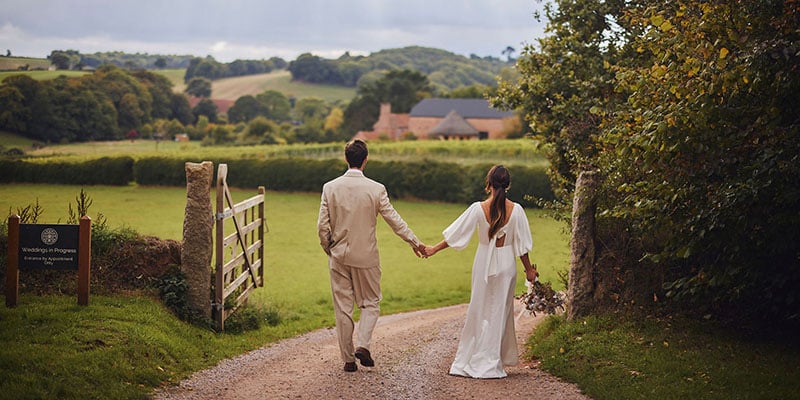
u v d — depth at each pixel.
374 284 6.52
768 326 7.04
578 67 11.02
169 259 8.18
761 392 5.26
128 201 34.66
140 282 7.91
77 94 79.44
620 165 7.11
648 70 6.91
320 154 48.09
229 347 7.50
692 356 6.23
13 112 69.12
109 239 8.14
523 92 11.73
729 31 6.00
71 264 6.95
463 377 6.25
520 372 6.52
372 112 132.00
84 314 6.67
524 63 11.97
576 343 6.98
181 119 121.81
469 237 6.45
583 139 10.34
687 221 6.26
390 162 38.31
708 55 6.04
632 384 5.72
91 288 7.61
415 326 10.14
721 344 6.52
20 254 6.86
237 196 38.53
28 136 71.00
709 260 7.39
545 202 10.18
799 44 5.45
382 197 6.51
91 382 5.30
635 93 6.91
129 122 92.69
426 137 111.44
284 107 164.62
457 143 62.41
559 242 25.11
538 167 33.75
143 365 5.96
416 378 6.17
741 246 6.19
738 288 6.31
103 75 93.62
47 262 6.90
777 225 5.93
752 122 6.06
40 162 41.25
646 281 7.62
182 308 7.79
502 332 6.37
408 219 31.31
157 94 116.38
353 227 6.41
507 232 6.42
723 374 5.70
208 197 7.98
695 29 6.36
